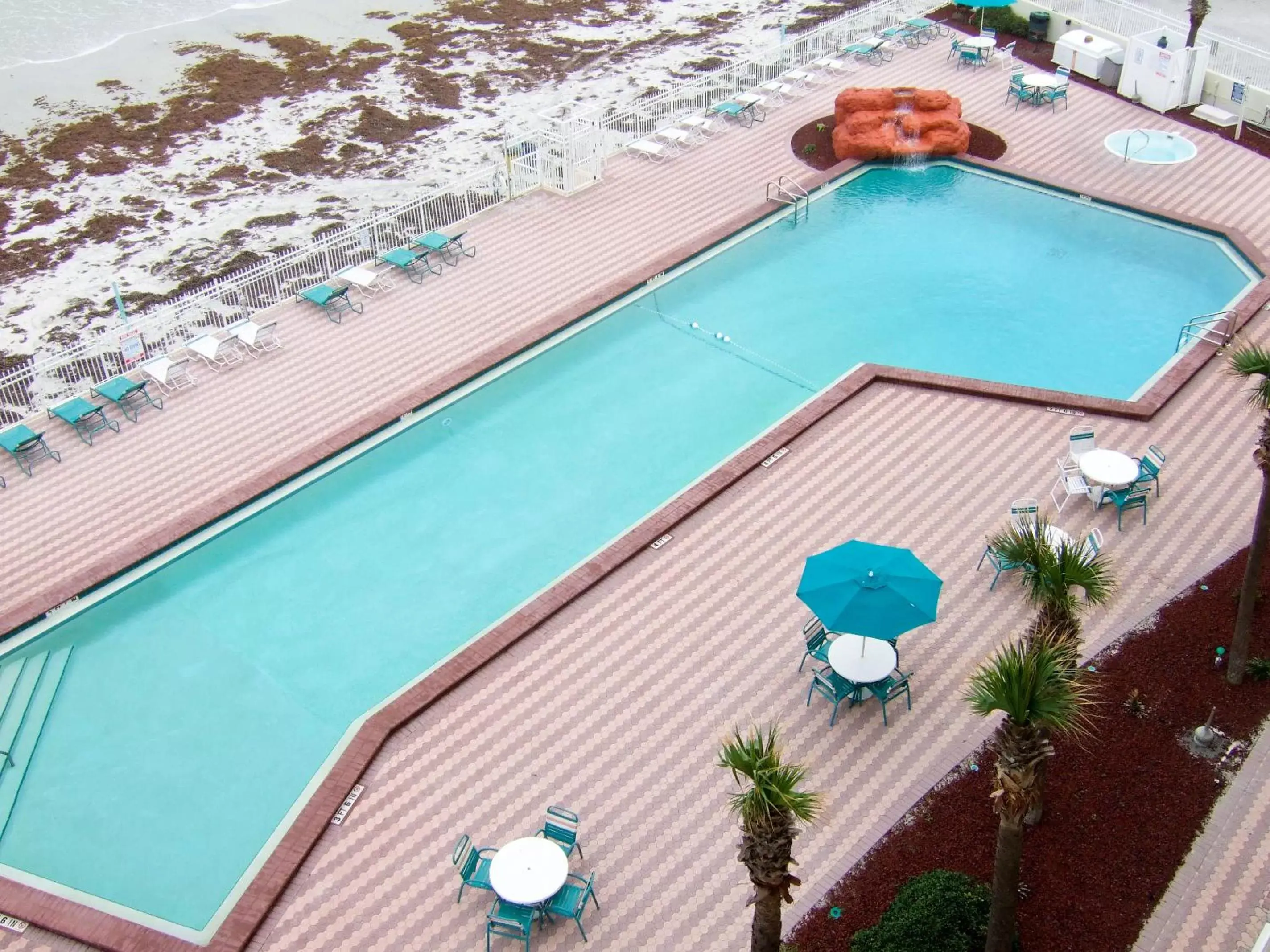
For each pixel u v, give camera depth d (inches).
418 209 1304.1
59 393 1063.6
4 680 815.7
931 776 694.5
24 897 664.4
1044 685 477.7
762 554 860.6
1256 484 889.5
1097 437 946.7
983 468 924.0
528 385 1061.1
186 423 1016.9
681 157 1386.6
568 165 1293.1
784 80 1526.8
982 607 804.0
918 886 609.3
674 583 841.5
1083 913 612.7
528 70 1689.2
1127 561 829.8
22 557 896.9
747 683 762.8
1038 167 1336.1
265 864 667.4
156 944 634.2
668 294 1171.3
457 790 707.4
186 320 1148.5
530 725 745.0
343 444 977.5
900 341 1093.8
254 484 941.2
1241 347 950.4
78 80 1731.1
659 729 736.3
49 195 1422.2
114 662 827.4
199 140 1537.9
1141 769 683.4
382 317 1135.0
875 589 693.9
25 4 2010.3
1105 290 1149.1
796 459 944.9
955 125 1358.3
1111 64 1492.4
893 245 1234.6
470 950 622.8
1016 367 1053.2
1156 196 1270.9
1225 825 652.1
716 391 1045.8
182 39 1857.8
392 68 1717.5
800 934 615.2
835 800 683.4
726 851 663.1
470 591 866.8
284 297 1174.3
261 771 748.0
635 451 983.6
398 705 754.8
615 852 665.0
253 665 820.6
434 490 956.0
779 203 1283.2
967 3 1541.6
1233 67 1409.9
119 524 920.3
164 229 1337.4
